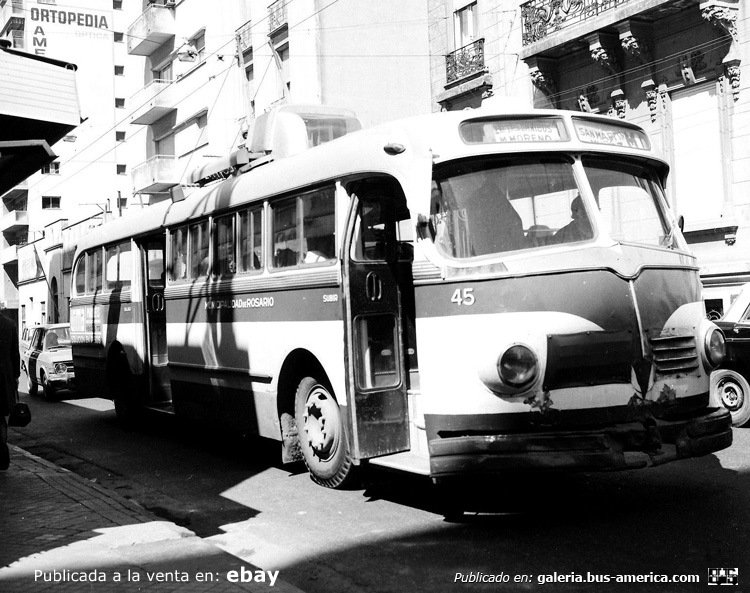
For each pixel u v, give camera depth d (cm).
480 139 676
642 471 830
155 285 1267
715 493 723
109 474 984
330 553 617
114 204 4003
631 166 738
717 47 1734
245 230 941
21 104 781
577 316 618
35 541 633
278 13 2809
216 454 1078
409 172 676
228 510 772
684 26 1802
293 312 836
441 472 623
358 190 759
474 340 630
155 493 866
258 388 909
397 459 719
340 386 759
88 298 1458
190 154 3372
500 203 665
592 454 594
